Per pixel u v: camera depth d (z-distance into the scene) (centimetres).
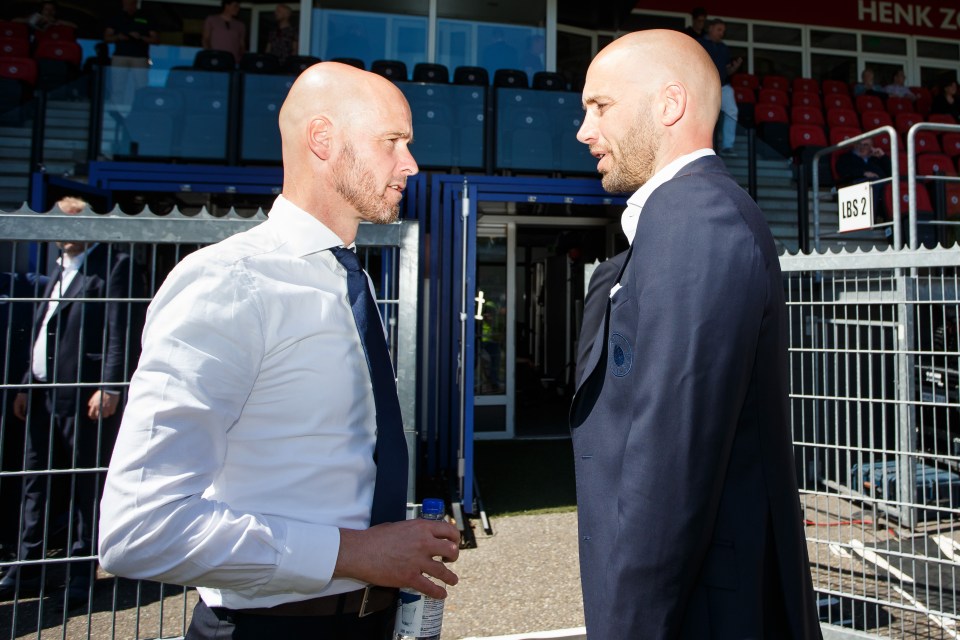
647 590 95
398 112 121
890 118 966
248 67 618
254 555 93
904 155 764
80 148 579
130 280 198
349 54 746
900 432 321
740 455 107
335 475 108
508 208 716
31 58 724
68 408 309
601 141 129
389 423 116
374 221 125
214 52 610
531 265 1109
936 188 678
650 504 95
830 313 419
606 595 100
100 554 90
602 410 116
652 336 99
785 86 1048
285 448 105
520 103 621
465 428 431
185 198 626
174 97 584
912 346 323
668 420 95
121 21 712
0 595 308
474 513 438
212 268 101
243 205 654
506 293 732
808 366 405
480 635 273
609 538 109
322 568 97
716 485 97
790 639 106
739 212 105
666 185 111
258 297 103
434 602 119
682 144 121
